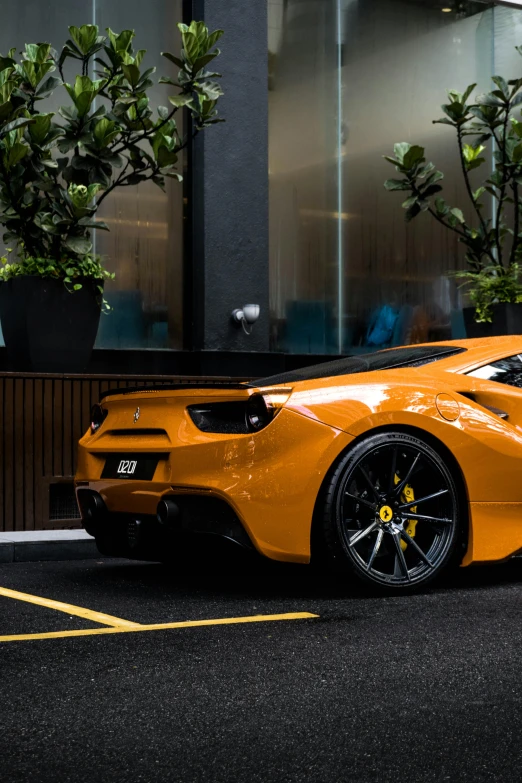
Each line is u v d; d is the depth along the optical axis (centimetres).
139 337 870
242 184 885
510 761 226
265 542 396
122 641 341
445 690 280
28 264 707
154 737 242
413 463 418
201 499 405
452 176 1015
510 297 884
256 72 895
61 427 657
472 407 435
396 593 421
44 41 845
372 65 980
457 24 1026
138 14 884
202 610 396
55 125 709
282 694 277
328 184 956
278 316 930
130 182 747
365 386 419
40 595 434
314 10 954
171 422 422
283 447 398
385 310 979
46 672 301
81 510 480
